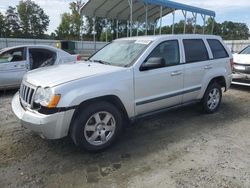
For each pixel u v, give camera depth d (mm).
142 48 4750
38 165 3740
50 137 3709
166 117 5887
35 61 8516
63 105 3631
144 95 4586
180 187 3246
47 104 3615
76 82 3791
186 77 5273
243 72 8531
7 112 6133
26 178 3414
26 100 4012
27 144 4391
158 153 4145
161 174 3533
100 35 48625
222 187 3252
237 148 4359
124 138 4711
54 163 3801
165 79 4859
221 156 4062
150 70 4605
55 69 4461
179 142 4566
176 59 5152
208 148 4340
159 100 4824
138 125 5371
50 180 3377
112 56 5023
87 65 4652
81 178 3430
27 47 8438
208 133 5000
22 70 8156
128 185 3281
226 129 5227
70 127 3877
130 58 4641
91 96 3859
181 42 5309
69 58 9180
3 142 4449
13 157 3951
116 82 4148
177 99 5199
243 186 3279
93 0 17906
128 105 4371
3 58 7949
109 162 3850
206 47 5863
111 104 4172
